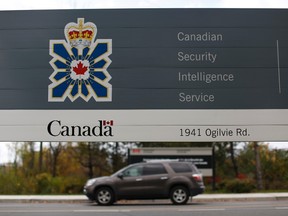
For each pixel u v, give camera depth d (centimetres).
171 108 705
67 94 709
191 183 1827
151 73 713
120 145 3878
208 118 706
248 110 707
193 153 2730
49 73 713
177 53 716
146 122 704
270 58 716
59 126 704
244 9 724
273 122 704
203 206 1755
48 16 721
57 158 3938
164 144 3775
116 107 705
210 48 717
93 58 714
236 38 720
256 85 712
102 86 710
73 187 2745
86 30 717
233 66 714
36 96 710
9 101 710
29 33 720
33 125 705
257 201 2048
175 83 711
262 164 3278
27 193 2709
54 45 716
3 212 1580
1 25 721
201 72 714
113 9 720
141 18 719
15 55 717
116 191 1828
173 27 720
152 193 1827
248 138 701
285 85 712
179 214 1484
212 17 722
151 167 1850
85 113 705
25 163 3653
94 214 1496
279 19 723
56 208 1719
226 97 709
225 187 2641
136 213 1514
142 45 716
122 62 713
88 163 3844
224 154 3831
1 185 2748
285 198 2144
